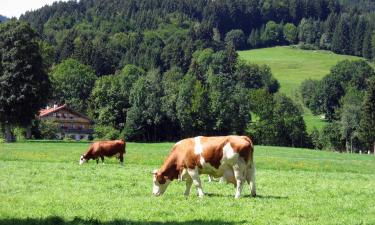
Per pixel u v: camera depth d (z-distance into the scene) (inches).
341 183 1069.1
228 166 762.8
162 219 587.8
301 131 5487.2
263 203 706.2
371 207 690.2
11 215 603.2
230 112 5221.5
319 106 7224.4
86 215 604.7
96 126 5142.7
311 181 1098.1
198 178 773.9
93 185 908.0
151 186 915.4
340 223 567.5
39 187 867.4
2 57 3149.6
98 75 7628.0
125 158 1781.5
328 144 5585.6
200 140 776.9
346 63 7790.4
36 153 1916.8
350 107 5457.7
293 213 627.2
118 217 596.7
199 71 7391.7
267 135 5423.2
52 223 557.6
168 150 2527.1
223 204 694.5
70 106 6067.9
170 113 5083.7
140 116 4948.3
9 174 1092.5
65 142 3193.9
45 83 3240.7
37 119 4301.2
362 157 2647.6
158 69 7381.9
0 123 3228.3
